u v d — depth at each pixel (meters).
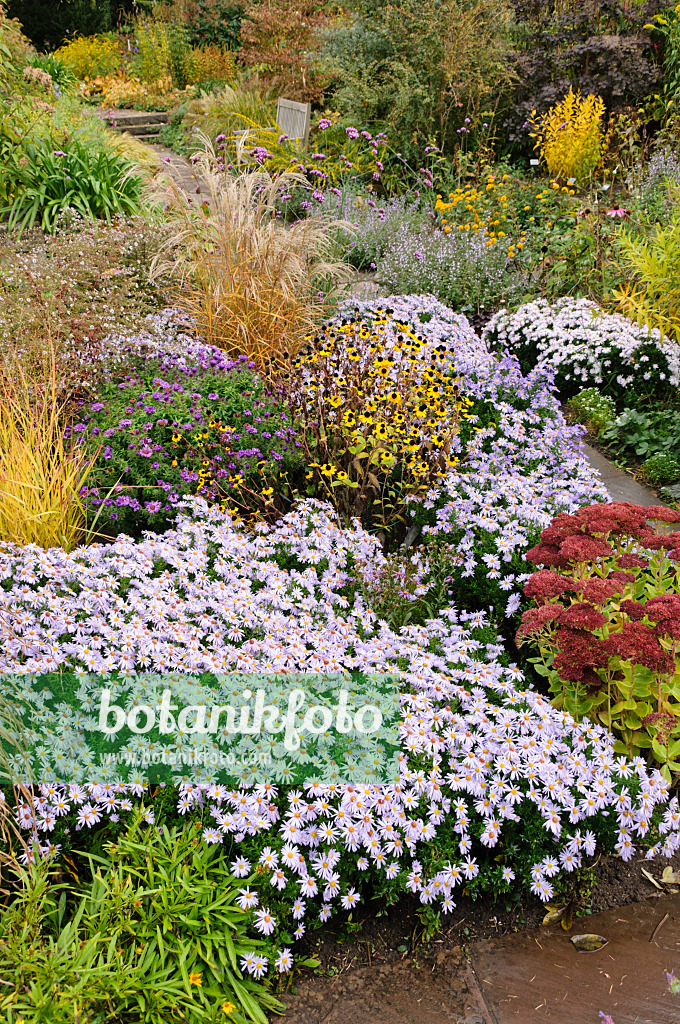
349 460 4.19
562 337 5.92
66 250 6.35
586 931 2.49
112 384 4.60
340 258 7.43
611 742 2.68
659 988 2.31
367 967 2.38
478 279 7.05
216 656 2.78
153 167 9.30
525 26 10.67
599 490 4.05
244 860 2.37
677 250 5.95
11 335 4.99
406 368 4.52
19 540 3.35
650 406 5.61
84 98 13.54
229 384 4.61
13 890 2.33
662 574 3.24
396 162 10.23
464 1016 2.23
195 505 3.57
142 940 2.22
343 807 2.36
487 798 2.51
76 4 19.23
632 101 9.66
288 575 3.33
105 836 2.50
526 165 10.13
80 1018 2.00
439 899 2.53
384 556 3.84
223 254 5.63
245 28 12.65
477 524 3.64
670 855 2.55
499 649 3.08
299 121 9.92
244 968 2.26
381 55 10.78
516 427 4.45
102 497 3.81
